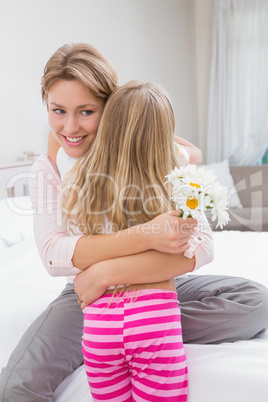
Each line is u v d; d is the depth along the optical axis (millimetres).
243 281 1459
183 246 1129
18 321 1566
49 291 1816
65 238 1212
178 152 1290
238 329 1332
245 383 1126
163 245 1109
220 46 4605
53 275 1238
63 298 1440
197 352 1237
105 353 1076
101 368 1103
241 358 1197
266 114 4488
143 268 1109
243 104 4598
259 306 1335
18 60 3230
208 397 1140
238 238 2580
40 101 3422
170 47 4629
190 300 1468
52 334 1324
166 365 1067
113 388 1128
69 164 1316
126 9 4133
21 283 1924
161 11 4508
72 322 1367
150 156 1149
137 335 1052
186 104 4859
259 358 1196
